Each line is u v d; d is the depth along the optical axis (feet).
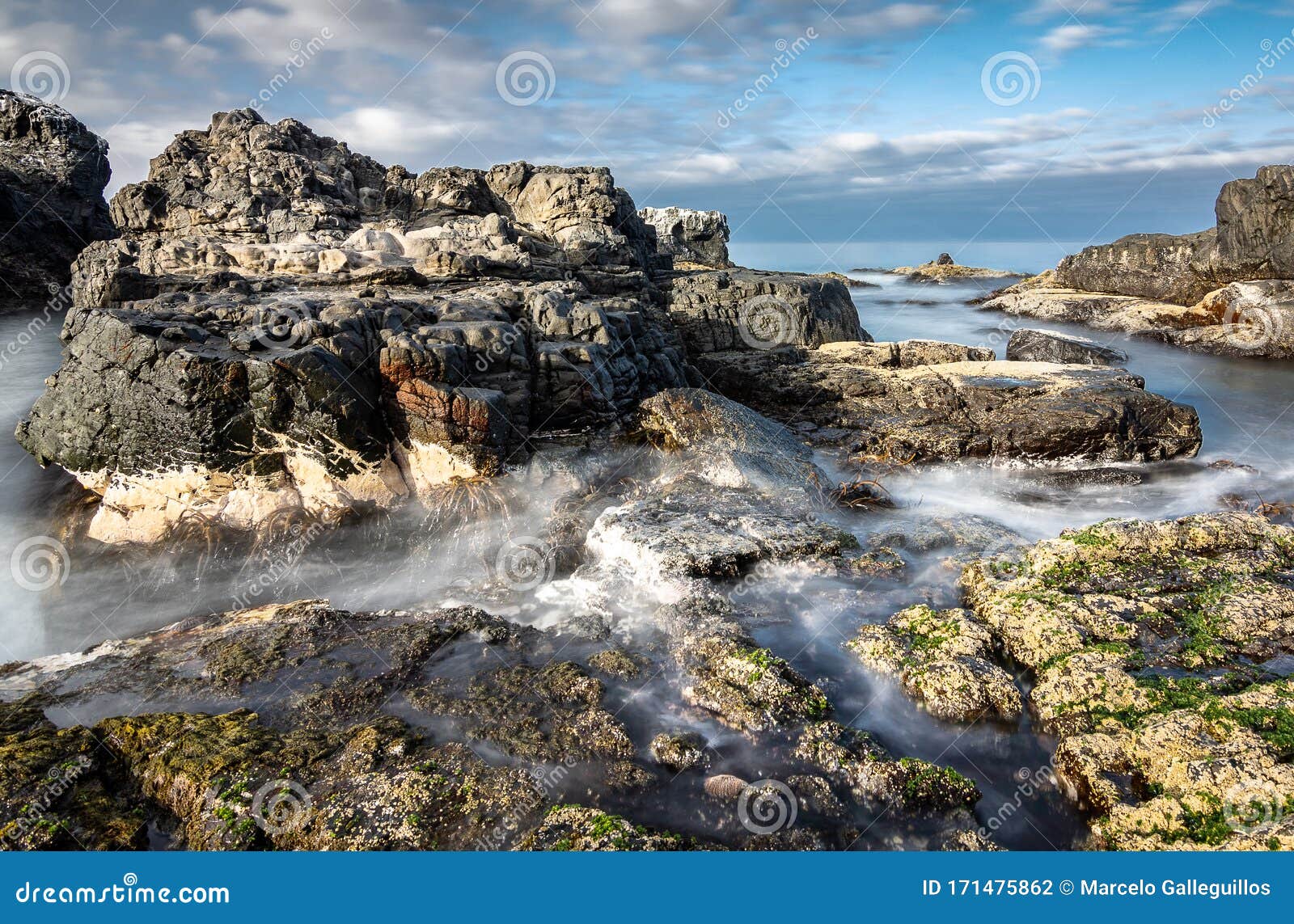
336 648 38.40
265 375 53.36
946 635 39.01
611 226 118.32
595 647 39.55
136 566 52.95
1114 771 29.78
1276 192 144.25
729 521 52.49
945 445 73.36
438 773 29.35
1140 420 75.46
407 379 57.72
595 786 29.63
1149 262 179.63
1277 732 29.55
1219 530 45.29
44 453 58.80
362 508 56.65
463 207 112.68
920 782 29.91
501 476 59.16
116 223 102.12
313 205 99.76
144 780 29.45
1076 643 36.86
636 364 77.66
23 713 33.14
